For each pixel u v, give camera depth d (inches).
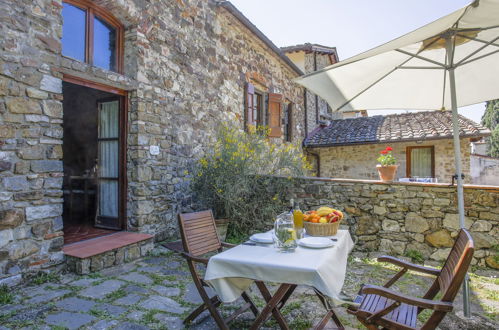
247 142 229.5
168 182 201.2
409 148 373.4
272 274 77.0
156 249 177.8
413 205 176.4
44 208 128.7
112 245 151.2
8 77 117.2
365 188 189.9
